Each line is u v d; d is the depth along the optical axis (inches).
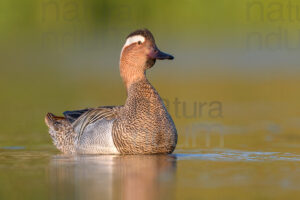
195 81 1291.8
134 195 412.2
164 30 1641.2
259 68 1482.5
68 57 1588.3
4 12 1601.9
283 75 1365.7
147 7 1630.2
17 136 717.3
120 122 565.9
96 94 1141.1
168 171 490.0
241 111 941.2
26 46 1600.6
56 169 502.9
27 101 1062.4
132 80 590.6
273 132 746.2
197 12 1680.6
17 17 1604.3
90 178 464.8
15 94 1165.1
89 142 582.2
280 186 436.8
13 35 1606.8
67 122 613.6
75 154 588.1
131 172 484.7
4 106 1006.4
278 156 568.1
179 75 1398.9
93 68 1547.7
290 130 762.2
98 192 422.9
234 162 532.7
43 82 1344.7
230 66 1512.1
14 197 414.9
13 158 565.3
